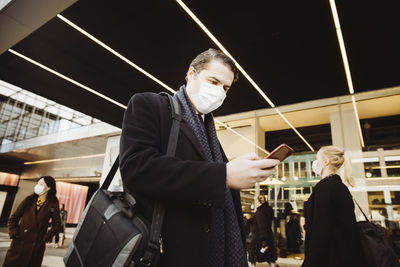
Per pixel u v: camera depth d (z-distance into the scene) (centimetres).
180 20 381
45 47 459
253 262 491
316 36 383
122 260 56
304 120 646
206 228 66
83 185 2461
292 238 551
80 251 66
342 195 168
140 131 72
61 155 1733
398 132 543
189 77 103
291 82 500
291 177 607
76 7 374
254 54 433
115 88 577
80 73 527
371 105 580
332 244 160
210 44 424
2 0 386
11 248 293
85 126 1373
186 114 90
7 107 2078
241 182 61
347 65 438
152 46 441
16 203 2112
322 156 213
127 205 69
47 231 319
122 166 66
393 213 497
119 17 385
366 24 351
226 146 705
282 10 348
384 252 147
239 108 616
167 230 64
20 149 1758
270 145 668
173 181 60
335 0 323
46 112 1934
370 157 552
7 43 454
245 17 364
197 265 61
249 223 538
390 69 438
